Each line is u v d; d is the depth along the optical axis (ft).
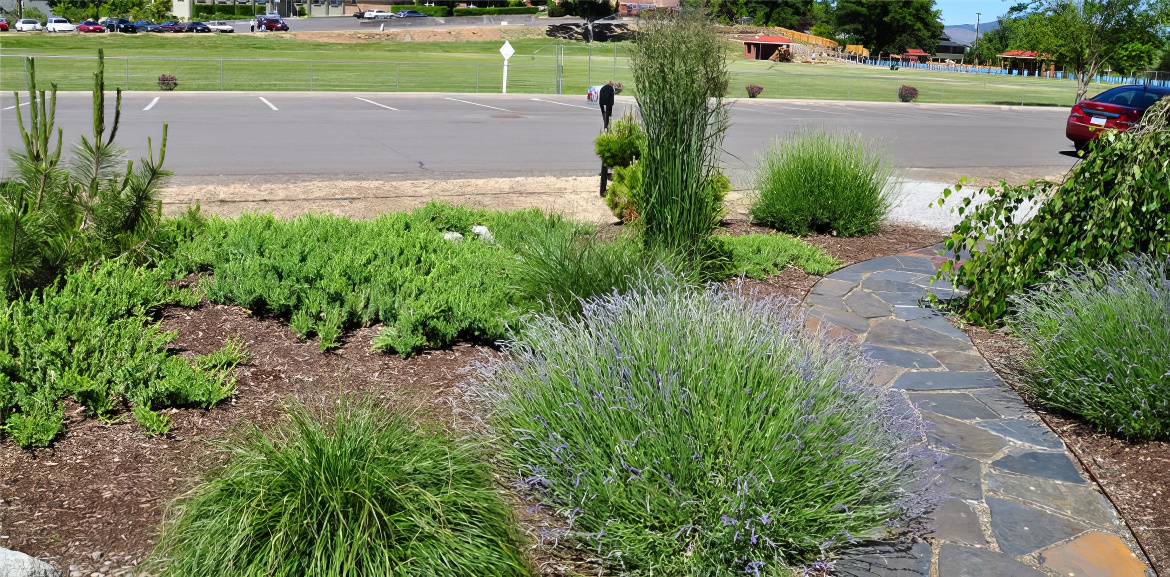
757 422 9.90
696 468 9.70
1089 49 109.09
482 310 17.13
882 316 20.01
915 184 42.29
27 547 9.54
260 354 15.71
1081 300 15.19
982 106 124.16
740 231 28.86
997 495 11.64
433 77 147.64
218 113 72.69
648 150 20.33
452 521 9.03
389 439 9.73
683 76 19.60
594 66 191.31
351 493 8.72
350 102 91.61
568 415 10.60
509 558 9.02
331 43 254.47
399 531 8.70
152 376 13.67
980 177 45.83
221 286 18.51
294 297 17.57
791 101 116.06
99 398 12.99
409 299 17.62
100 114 19.38
